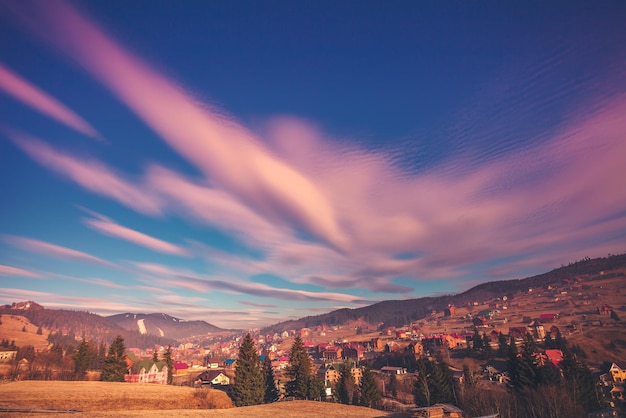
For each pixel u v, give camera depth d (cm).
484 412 7894
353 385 10600
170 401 7919
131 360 17450
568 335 19800
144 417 5597
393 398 11369
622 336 16875
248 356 9281
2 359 16750
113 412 5953
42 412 5678
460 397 9094
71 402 6788
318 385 10050
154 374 13738
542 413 7094
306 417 6694
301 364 10288
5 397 6775
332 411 7556
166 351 14875
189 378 17025
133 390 8881
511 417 7569
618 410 9150
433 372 9481
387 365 18625
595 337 17462
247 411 7194
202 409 7369
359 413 7400
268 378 10262
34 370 11881
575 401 7256
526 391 7881
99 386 9362
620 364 12162
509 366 8894
